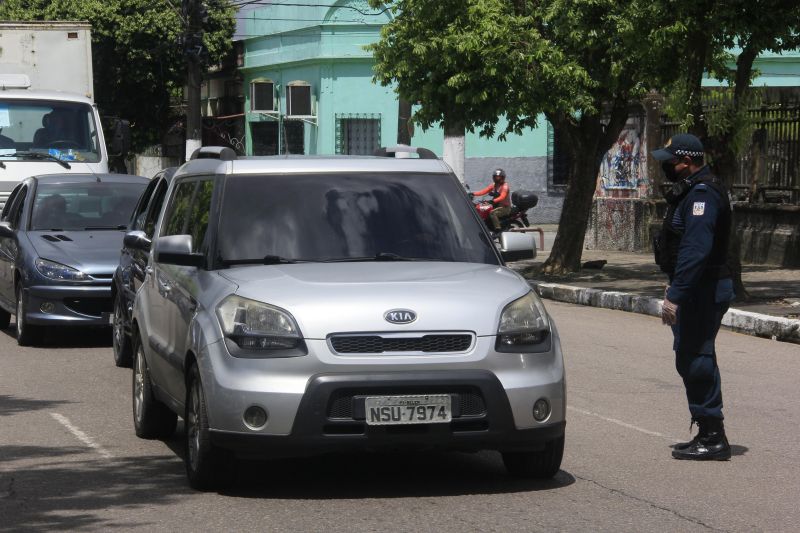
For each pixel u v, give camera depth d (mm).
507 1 28016
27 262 18797
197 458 9500
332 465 10703
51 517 8945
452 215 10906
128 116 60125
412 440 9000
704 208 10555
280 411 8922
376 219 10664
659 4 21609
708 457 10930
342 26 52344
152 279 11852
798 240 29953
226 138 61312
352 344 9039
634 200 35875
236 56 59625
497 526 8594
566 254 29750
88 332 20969
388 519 8789
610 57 28125
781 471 10516
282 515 8930
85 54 29859
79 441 11891
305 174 10914
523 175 52969
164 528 8609
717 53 26125
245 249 10352
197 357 9445
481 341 9172
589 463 10781
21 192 21281
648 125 35312
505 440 9172
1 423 12789
